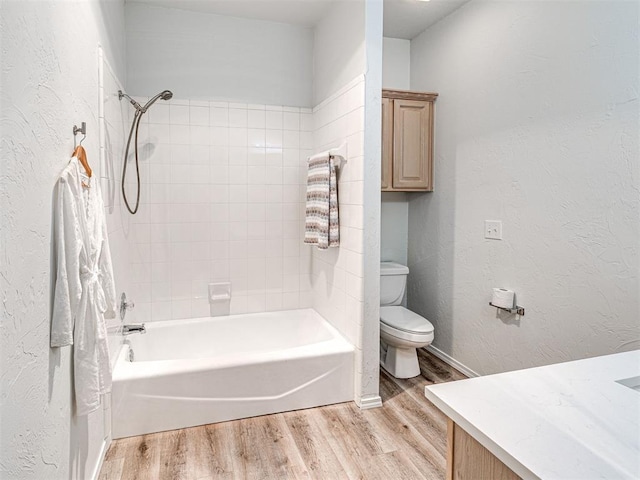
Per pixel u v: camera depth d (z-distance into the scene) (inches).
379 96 92.2
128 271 106.8
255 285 125.2
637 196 69.2
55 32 47.2
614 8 72.1
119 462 74.4
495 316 103.4
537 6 88.6
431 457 76.7
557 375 40.4
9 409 34.4
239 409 89.7
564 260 83.6
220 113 117.9
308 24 122.3
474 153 109.7
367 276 94.5
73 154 54.0
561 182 83.7
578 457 27.3
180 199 116.1
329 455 77.0
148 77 111.1
